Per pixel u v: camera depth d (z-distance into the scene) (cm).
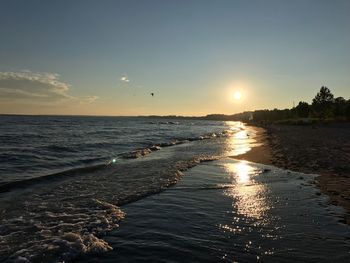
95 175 1623
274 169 1814
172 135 5762
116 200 1148
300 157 2233
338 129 7150
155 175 1623
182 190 1311
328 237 805
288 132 6162
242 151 2920
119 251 723
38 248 726
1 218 938
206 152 2852
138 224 901
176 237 805
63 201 1130
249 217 962
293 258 689
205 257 694
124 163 2070
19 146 3072
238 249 735
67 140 3994
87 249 721
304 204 1087
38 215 970
